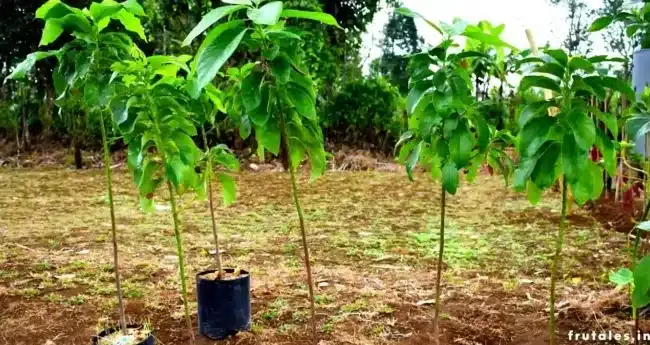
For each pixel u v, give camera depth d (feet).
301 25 33.99
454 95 6.29
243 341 9.12
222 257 13.94
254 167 31.99
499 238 15.62
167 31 34.06
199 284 9.34
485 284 11.60
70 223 18.11
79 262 13.34
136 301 10.77
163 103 7.31
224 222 18.20
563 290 11.09
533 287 11.33
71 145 37.06
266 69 6.24
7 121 38.37
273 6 5.29
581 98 6.02
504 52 7.17
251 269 12.84
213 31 5.74
